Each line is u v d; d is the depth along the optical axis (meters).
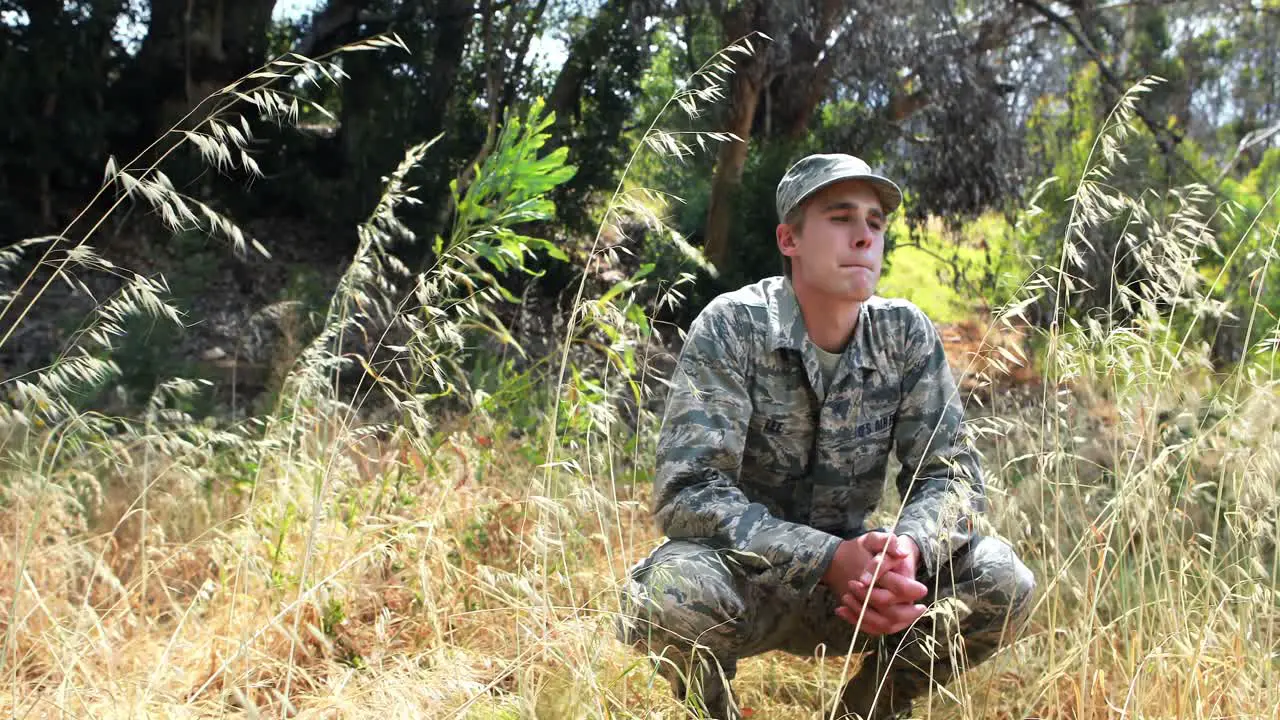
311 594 2.21
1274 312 4.55
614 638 2.39
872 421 2.44
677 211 12.09
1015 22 12.76
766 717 2.44
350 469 3.01
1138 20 13.95
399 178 2.73
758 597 2.37
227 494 3.39
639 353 3.17
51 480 2.95
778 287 2.44
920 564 2.30
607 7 13.32
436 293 2.76
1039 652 2.58
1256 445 2.48
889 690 2.40
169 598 2.69
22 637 2.47
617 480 3.53
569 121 13.02
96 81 12.03
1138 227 5.97
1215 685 2.22
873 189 2.30
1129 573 2.74
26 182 11.67
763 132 13.70
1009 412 3.29
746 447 2.46
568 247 12.73
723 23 12.40
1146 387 2.42
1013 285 2.48
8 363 7.46
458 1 13.37
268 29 14.15
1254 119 16.38
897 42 11.65
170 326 5.61
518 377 3.38
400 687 2.28
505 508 2.93
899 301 2.49
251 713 1.90
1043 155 12.05
